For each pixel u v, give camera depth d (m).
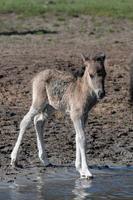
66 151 28.06
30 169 25.81
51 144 28.69
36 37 55.06
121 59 44.50
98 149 28.55
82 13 67.69
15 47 49.66
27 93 35.72
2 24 61.47
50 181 24.41
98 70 24.50
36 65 41.88
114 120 32.06
